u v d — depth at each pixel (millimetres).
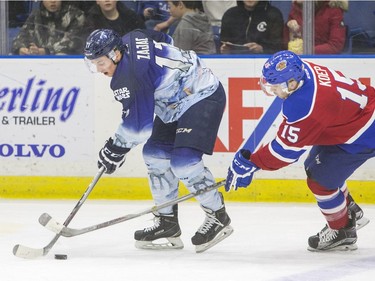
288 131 9672
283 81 9508
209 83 10578
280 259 10562
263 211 14016
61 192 15328
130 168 15141
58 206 14555
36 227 12703
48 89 15234
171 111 10602
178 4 15469
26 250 10430
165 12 15555
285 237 11938
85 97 15180
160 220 11086
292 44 15312
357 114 9922
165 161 10977
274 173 14891
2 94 15312
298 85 9609
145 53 10203
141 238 11094
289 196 14891
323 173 10367
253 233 12234
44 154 15305
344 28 15188
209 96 10578
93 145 15211
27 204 14758
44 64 15203
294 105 9570
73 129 15234
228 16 15391
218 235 10812
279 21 15289
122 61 10094
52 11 15656
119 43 10062
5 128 15336
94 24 15664
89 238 11844
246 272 9852
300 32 15258
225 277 9617
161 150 10945
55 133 15258
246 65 14891
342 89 9781
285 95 9672
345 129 9914
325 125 9703
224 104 10773
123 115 10266
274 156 9812
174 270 9953
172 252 10977
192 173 10516
